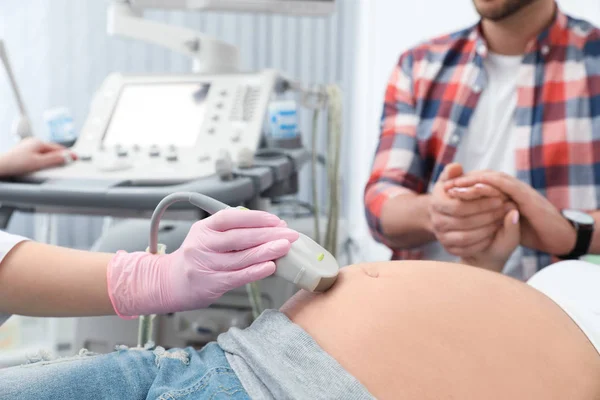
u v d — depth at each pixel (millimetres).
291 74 2641
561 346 636
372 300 638
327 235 1465
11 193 1100
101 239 1390
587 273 809
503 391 564
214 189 1020
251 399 516
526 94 1308
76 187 1074
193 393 536
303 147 1511
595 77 1293
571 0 1638
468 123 1364
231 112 1348
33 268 659
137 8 1559
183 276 656
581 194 1281
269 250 619
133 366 588
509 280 743
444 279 691
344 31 2592
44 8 2537
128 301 674
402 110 1473
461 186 1008
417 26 2182
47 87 2590
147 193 1021
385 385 553
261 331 616
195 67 1537
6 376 565
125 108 1453
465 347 594
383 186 1355
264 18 2619
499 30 1344
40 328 2139
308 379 540
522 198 991
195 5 1522
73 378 562
